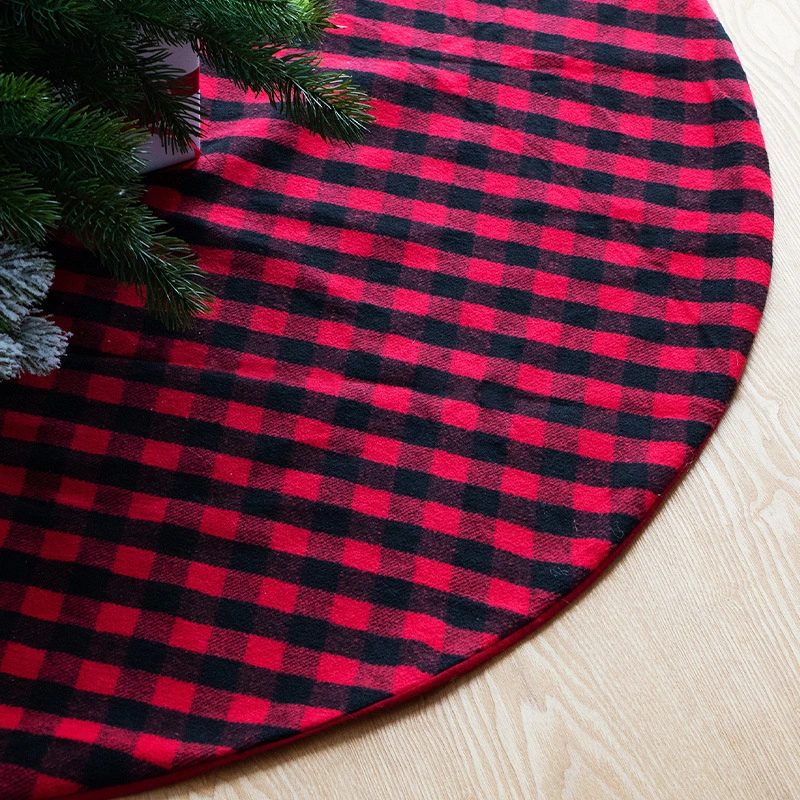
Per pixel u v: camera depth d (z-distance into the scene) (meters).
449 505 0.99
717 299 1.08
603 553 0.98
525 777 0.92
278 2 0.70
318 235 1.08
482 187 1.12
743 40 1.22
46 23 0.66
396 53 1.16
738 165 1.13
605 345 1.07
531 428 1.03
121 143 0.68
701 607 0.98
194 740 0.90
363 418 1.02
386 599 0.96
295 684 0.93
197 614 0.94
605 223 1.11
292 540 0.97
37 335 0.78
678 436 1.02
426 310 1.06
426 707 0.94
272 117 1.11
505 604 0.96
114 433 0.98
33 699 0.90
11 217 0.63
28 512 0.95
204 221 1.06
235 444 1.00
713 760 0.93
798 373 1.07
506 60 1.17
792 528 1.01
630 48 1.19
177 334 1.02
